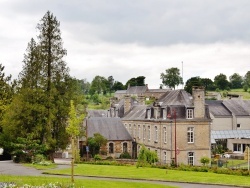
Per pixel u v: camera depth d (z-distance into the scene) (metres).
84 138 59.62
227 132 67.75
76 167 36.78
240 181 27.95
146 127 57.06
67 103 44.03
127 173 32.31
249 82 188.38
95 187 23.27
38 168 35.03
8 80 56.44
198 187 25.67
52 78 44.84
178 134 49.12
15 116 43.25
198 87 50.12
